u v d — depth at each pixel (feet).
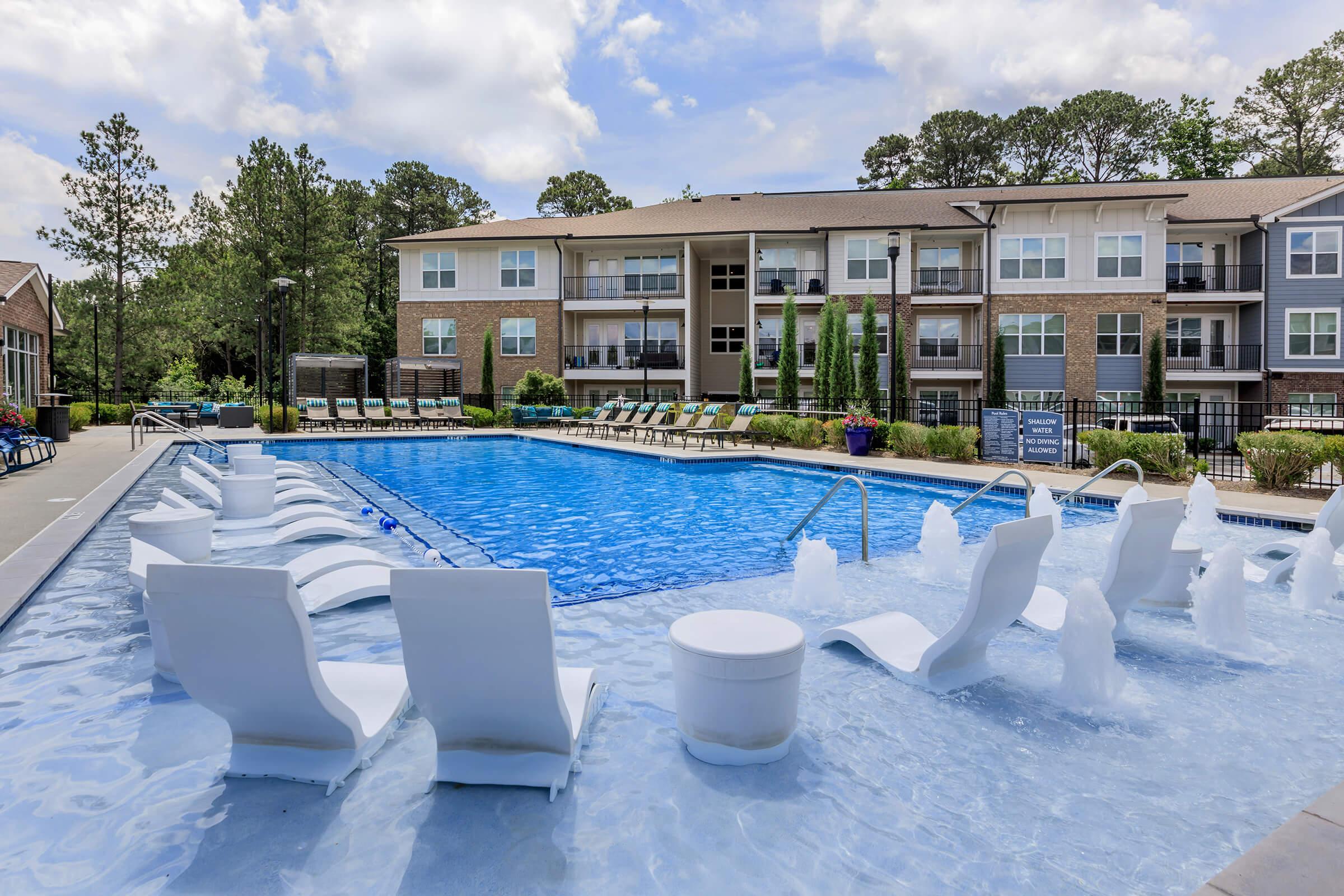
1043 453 43.39
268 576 7.52
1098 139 140.67
